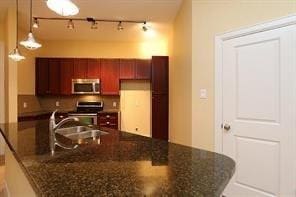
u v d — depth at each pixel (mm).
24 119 5047
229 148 3010
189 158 1361
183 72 3973
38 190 885
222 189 925
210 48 3189
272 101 2633
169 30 5707
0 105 4922
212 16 3166
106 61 6332
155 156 1404
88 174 1062
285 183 2527
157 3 4168
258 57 2750
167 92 6117
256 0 2758
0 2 4086
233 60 2980
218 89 3096
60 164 1229
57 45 6480
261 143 2727
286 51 2523
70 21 4852
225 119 3049
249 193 2816
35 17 4766
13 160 2549
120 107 6688
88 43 6566
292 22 2480
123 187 902
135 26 5414
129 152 1508
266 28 2670
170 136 5789
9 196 2824
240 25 2906
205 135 3219
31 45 3207
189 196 827
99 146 1688
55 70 6238
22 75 5723
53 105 6543
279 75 2578
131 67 6355
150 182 959
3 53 4984
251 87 2812
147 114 6715
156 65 6141
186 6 3707
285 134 2529
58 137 2086
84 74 6293
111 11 4508
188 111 3547
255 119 2779
